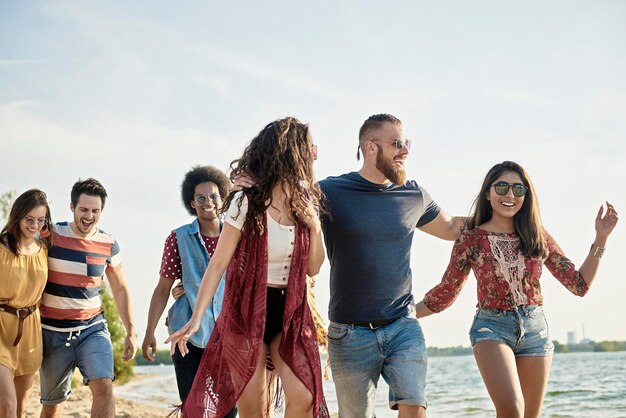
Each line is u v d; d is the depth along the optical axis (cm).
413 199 501
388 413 1297
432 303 548
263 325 410
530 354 511
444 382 2181
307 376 410
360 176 500
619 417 1204
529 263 518
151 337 593
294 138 423
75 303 586
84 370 577
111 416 571
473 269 527
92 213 588
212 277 418
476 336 511
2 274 557
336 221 484
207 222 601
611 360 2812
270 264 420
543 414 1280
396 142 487
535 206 523
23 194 568
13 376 561
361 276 480
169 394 2167
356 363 481
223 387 412
